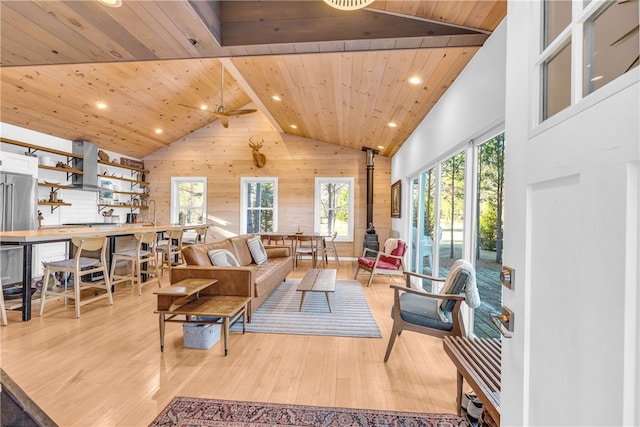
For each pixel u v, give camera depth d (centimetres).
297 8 242
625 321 55
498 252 246
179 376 223
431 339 293
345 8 164
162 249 539
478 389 144
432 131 392
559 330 75
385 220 761
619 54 62
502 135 239
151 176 809
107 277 385
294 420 179
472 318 285
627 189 55
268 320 338
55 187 569
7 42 219
